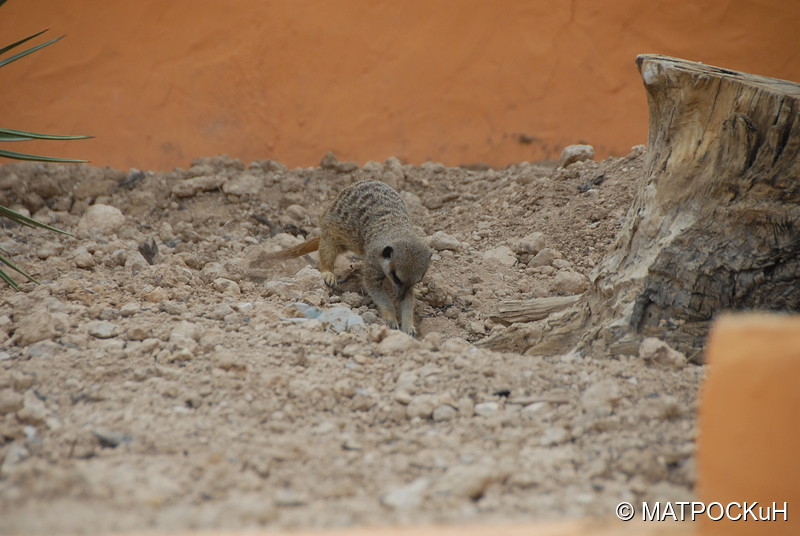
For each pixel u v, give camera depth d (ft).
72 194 44.19
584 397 19.40
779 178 21.72
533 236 37.81
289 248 37.93
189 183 45.47
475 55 56.08
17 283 30.76
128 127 53.72
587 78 55.77
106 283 30.40
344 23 55.62
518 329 26.27
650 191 24.90
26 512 13.92
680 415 18.28
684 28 56.13
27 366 21.59
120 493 14.84
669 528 12.94
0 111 52.75
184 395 20.48
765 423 11.68
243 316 27.30
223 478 15.80
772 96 21.57
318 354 23.72
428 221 45.29
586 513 14.29
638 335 22.79
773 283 21.85
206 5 54.54
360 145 55.47
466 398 20.20
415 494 15.14
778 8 56.34
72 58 53.67
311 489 15.64
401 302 32.50
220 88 54.75
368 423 19.60
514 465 16.42
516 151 55.42
